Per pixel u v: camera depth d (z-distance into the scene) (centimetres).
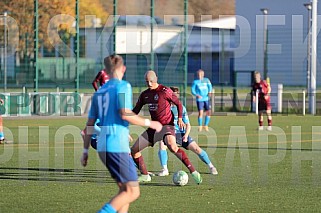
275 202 2788
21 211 2575
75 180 3431
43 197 2905
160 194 2981
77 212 2567
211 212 2567
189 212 2567
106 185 3256
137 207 2662
